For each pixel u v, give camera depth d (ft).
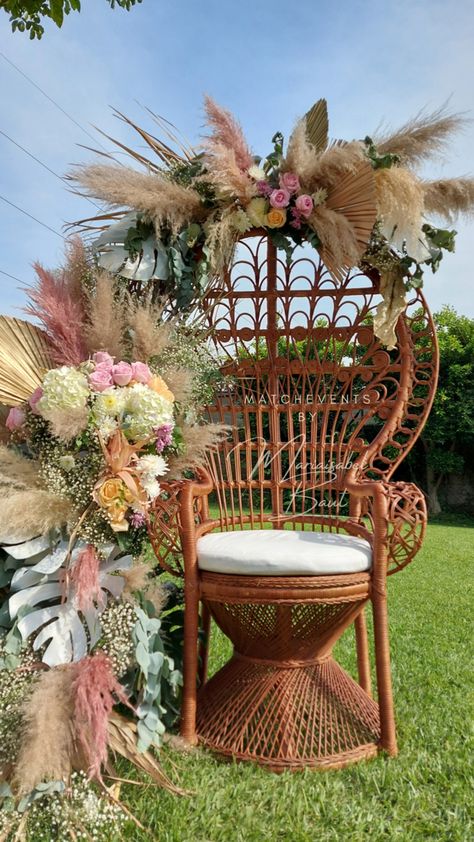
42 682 4.58
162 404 5.15
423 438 32.73
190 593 5.70
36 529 5.00
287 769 5.47
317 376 7.36
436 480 35.24
